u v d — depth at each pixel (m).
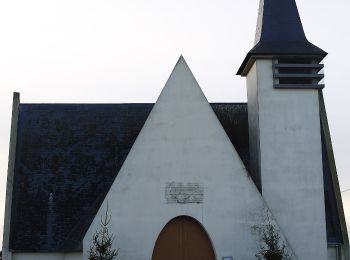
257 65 19.70
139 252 17.05
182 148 17.75
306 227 18.50
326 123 21.44
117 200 17.30
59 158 21.36
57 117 22.91
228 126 22.33
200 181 17.61
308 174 18.89
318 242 18.39
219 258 17.20
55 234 18.98
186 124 17.91
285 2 21.00
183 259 17.52
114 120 22.84
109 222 17.12
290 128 19.23
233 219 17.44
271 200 18.69
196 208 17.45
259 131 19.22
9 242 18.75
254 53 19.42
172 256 17.50
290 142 19.14
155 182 17.50
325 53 19.56
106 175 20.80
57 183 20.52
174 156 17.69
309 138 19.17
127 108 23.30
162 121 17.88
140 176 17.50
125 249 17.03
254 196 17.58
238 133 22.00
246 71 21.45
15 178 20.69
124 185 17.42
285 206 18.66
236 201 17.55
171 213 17.36
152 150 17.69
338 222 19.95
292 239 18.41
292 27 20.58
